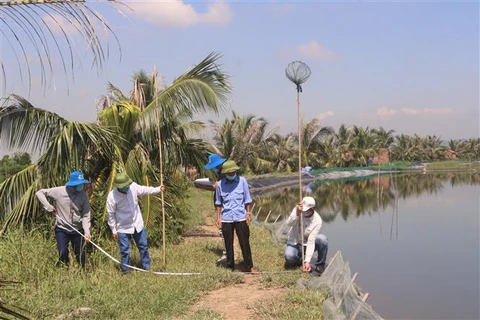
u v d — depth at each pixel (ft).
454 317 27.30
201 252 31.65
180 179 45.88
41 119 30.01
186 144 40.50
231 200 26.76
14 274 21.16
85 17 7.39
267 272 26.03
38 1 7.36
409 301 30.63
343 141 202.80
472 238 56.08
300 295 21.52
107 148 30.48
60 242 24.09
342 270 22.86
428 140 273.95
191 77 36.24
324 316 18.93
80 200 24.23
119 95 41.83
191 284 23.20
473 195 114.83
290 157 164.66
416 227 65.36
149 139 35.94
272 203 95.09
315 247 28.35
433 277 37.42
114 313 18.81
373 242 53.93
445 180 172.86
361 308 19.44
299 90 26.27
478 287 34.09
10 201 29.99
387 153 234.17
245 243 26.63
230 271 25.40
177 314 19.53
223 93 36.86
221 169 28.35
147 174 34.78
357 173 198.29
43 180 28.37
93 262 25.61
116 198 24.98
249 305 20.59
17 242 24.06
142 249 25.93
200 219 51.13
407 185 149.18
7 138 29.48
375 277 37.68
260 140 143.54
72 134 27.71
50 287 20.39
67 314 18.13
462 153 288.10
